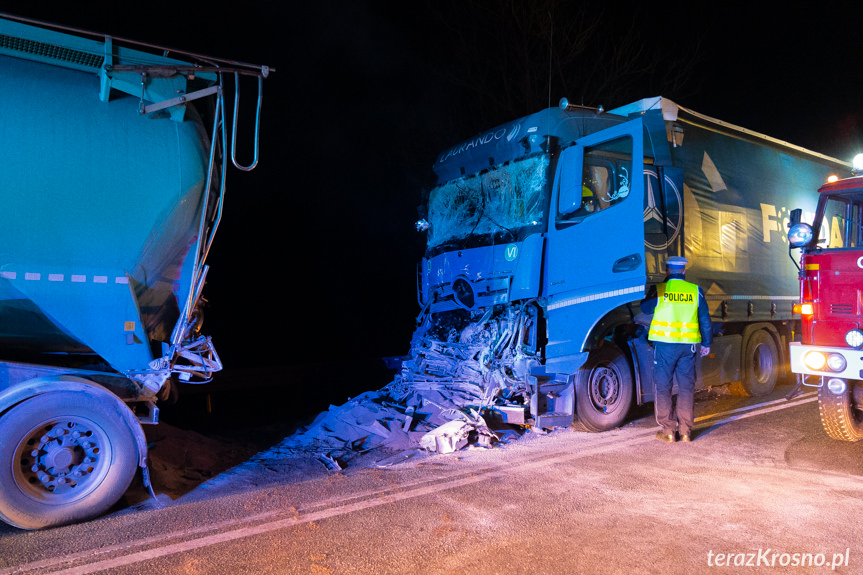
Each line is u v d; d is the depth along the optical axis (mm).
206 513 4320
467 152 7688
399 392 7398
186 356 4980
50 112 4336
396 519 4117
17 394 4090
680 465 5277
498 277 6902
